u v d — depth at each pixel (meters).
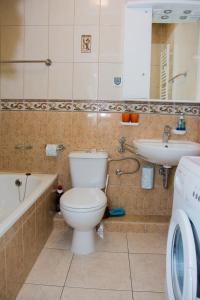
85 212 1.76
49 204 2.17
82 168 2.25
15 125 2.43
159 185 2.43
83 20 2.29
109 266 1.78
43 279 1.62
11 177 2.33
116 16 2.27
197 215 0.94
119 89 2.33
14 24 2.32
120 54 2.30
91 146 2.41
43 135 2.43
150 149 1.93
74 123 2.39
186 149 1.85
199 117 2.32
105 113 2.37
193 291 0.92
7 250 1.31
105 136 2.39
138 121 2.34
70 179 2.46
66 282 1.60
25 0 2.30
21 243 1.51
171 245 1.22
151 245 2.08
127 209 2.47
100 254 1.93
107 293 1.52
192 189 1.00
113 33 2.28
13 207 2.30
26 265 1.62
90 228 1.90
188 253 0.93
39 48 2.33
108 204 2.47
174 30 2.29
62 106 2.38
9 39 2.34
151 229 2.29
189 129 2.34
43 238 2.00
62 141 2.42
